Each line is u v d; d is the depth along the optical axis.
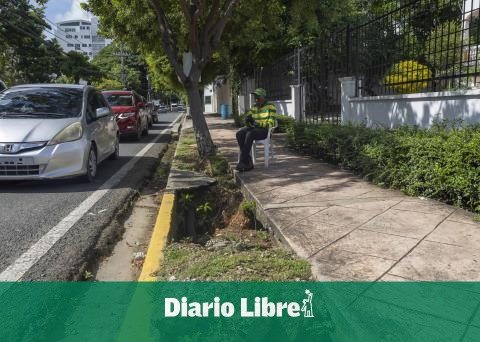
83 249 4.93
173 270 4.20
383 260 3.87
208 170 9.16
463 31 7.44
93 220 6.00
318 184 7.11
